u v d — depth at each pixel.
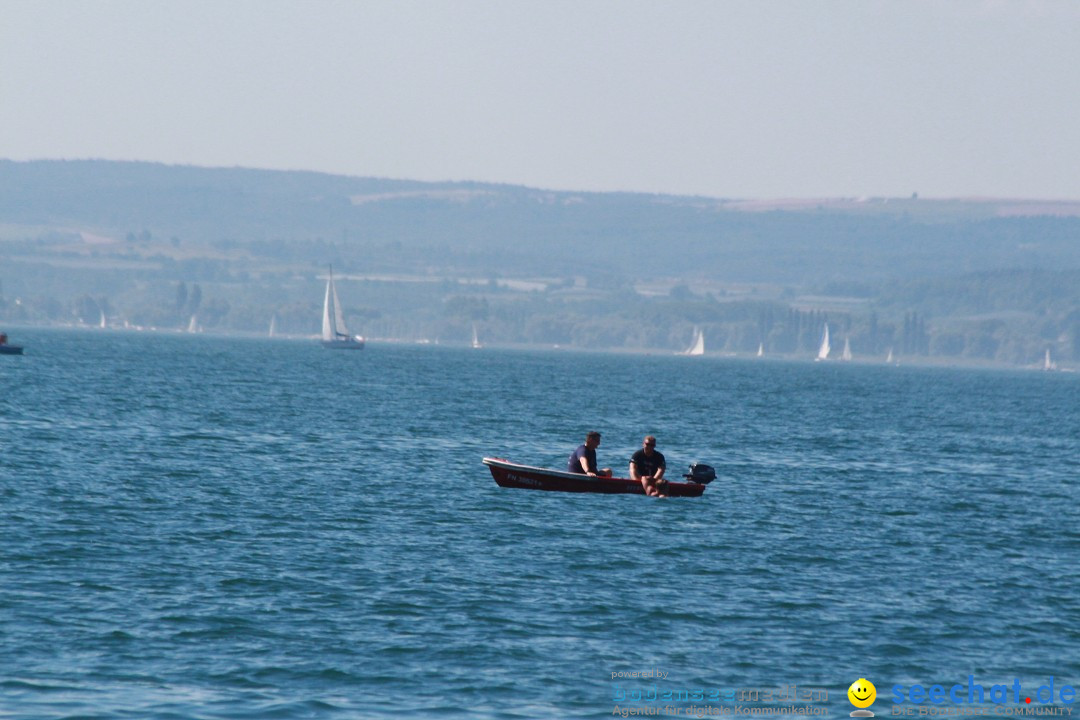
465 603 102.19
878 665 90.12
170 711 75.50
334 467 190.25
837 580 116.50
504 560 120.25
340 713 76.44
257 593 103.44
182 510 142.88
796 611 103.62
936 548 135.75
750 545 133.25
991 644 96.12
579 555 124.06
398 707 77.88
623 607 102.81
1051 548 138.75
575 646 91.62
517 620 97.62
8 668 81.75
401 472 187.38
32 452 192.00
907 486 192.88
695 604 104.75
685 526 144.38
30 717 73.50
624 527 142.00
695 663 88.94
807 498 173.38
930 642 96.06
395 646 89.81
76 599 99.06
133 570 110.00
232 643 89.25
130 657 85.25
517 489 170.12
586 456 167.25
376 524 138.62
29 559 112.50
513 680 83.62
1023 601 110.31
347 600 102.00
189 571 110.50
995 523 155.75
